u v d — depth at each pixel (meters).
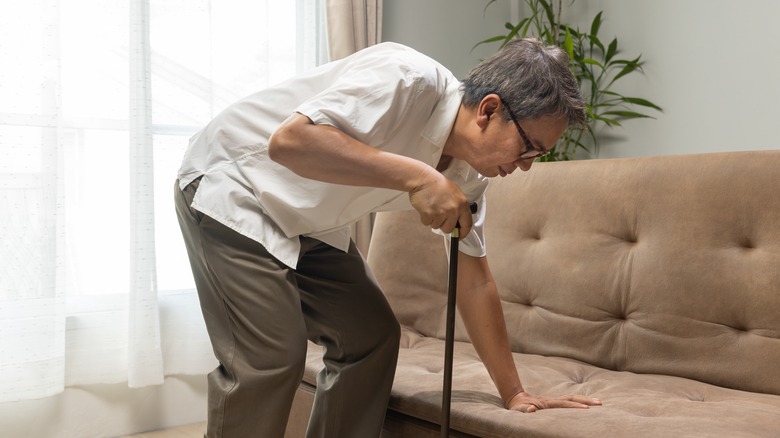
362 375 1.93
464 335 2.65
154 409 3.28
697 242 2.13
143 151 3.14
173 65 3.28
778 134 3.21
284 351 1.67
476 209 1.61
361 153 1.47
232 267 1.69
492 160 1.60
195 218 1.74
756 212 2.04
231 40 3.44
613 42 3.80
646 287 2.21
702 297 2.10
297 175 1.67
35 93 2.90
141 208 3.14
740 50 3.34
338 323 1.94
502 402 1.88
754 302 2.00
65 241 3.00
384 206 1.79
